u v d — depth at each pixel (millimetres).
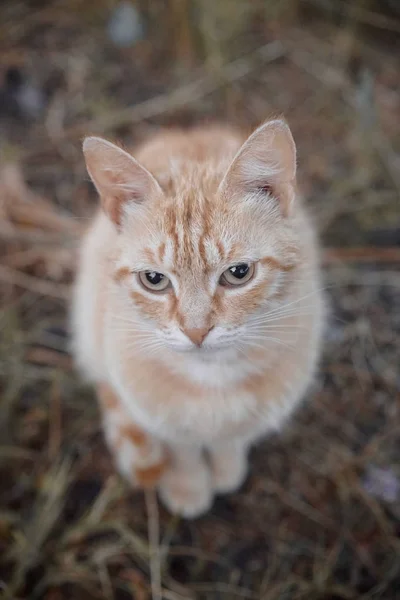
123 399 445
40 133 686
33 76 719
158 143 467
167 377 406
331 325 597
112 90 718
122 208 383
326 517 529
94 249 443
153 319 381
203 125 648
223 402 415
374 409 568
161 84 723
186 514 527
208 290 365
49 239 628
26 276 617
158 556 508
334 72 732
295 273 386
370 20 749
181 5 720
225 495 539
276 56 744
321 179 672
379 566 509
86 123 692
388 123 706
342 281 616
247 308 370
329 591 500
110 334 415
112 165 368
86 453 551
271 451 553
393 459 546
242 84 727
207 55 732
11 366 566
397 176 664
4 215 634
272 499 537
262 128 350
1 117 695
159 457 508
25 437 553
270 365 408
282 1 763
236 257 361
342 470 544
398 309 608
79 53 736
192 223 361
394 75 743
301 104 717
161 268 367
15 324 587
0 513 519
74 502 533
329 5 762
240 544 521
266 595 498
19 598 491
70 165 671
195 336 364
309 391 570
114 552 510
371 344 592
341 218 652
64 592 500
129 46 742
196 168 394
